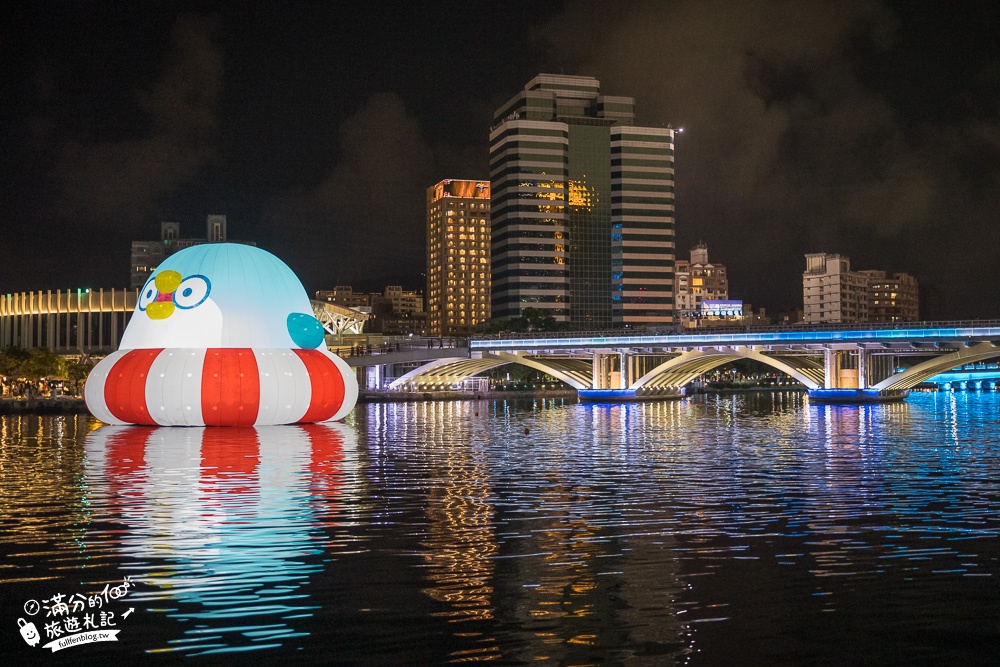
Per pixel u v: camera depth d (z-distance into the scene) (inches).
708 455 2032.5
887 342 4889.3
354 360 5610.2
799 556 930.7
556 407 5059.1
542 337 5900.6
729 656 650.8
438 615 737.0
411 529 1074.1
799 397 7293.3
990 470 1708.9
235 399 2630.4
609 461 1886.1
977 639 681.0
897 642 676.1
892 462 1865.2
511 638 684.7
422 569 877.2
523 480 1551.4
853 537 1027.3
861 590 804.0
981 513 1189.1
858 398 5251.0
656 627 709.3
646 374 5866.1
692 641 679.1
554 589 809.5
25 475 1593.3
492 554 940.6
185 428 2694.4
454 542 999.6
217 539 1011.9
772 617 731.4
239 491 1391.5
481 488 1444.4
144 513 1182.3
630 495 1365.7
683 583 828.0
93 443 2279.8
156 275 2800.2
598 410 4650.6
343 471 1668.3
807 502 1290.6
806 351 5472.4
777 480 1553.9
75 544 986.1
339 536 1031.0
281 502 1280.8
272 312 2773.1
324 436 2498.8
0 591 808.9
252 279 2763.3
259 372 2650.1
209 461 1820.9
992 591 799.1
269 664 636.1
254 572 864.9
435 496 1349.7
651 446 2290.8
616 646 669.3
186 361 2640.3
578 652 658.2
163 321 2716.5
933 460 1905.8
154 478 1545.3
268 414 2674.7
